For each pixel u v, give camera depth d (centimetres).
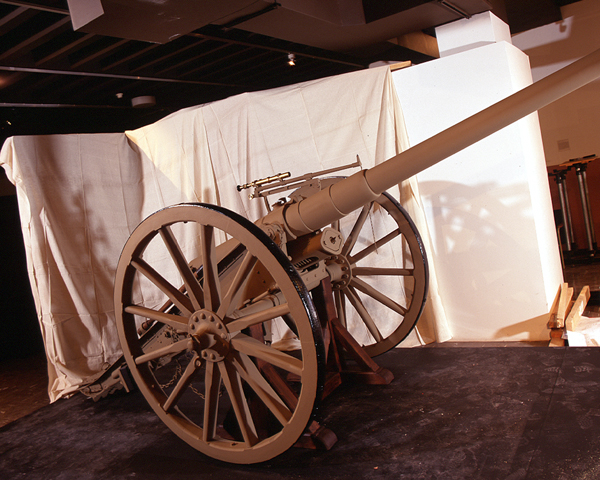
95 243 339
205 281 178
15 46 305
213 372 181
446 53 311
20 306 526
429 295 284
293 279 157
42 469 204
